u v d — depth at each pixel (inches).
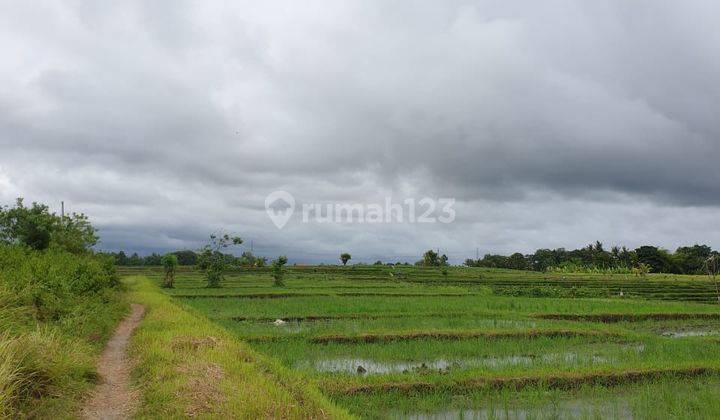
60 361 315.3
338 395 382.0
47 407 269.6
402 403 372.2
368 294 1302.9
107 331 545.3
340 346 587.5
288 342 593.9
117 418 278.7
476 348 581.6
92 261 994.1
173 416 261.7
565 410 367.9
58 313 511.5
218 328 582.2
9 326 365.4
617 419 348.2
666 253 3907.5
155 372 340.2
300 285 1696.6
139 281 1635.1
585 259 4328.3
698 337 685.9
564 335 665.6
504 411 364.2
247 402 285.0
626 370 449.7
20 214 1116.5
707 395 394.6
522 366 483.2
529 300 1183.6
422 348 578.2
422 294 1326.3
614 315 896.9
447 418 348.2
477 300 1146.0
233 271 2878.9
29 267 624.1
